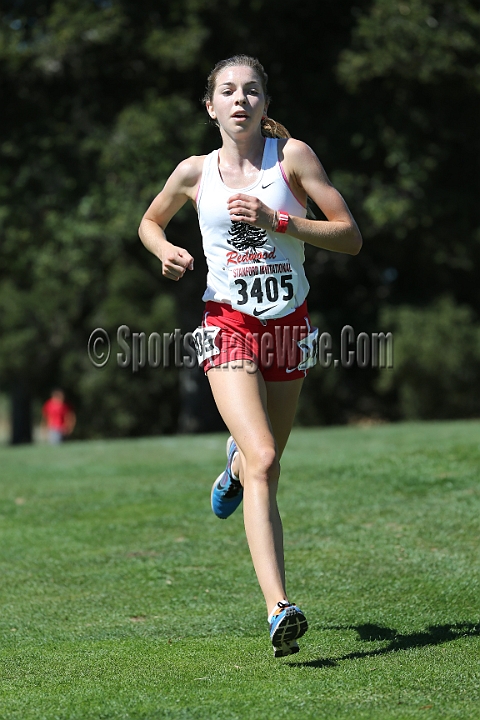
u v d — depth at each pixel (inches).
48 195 2603.3
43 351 3693.4
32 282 3614.7
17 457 1647.4
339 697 449.1
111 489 1127.0
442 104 2524.6
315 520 869.2
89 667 528.1
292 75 2630.4
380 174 2613.2
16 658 555.2
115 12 2423.7
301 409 3117.6
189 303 2952.8
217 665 519.2
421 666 496.7
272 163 544.7
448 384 2864.2
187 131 2370.8
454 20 2426.2
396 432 1588.3
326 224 535.2
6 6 2546.8
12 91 2541.8
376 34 2349.9
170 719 426.9
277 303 541.6
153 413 3654.0
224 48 2566.4
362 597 657.0
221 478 637.3
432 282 3233.3
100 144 2434.8
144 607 667.4
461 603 628.4
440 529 804.0
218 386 542.0
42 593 713.0
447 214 2625.5
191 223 2566.4
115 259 2896.2
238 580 717.3
